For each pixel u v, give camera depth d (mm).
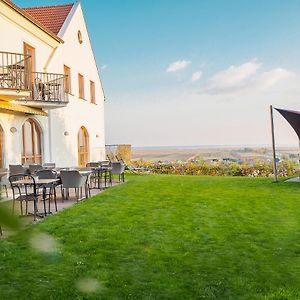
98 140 30453
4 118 17250
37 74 20375
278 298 5297
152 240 8195
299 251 7402
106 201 13523
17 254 7094
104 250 7484
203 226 9453
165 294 5461
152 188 17047
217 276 6117
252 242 8023
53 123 22141
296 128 19047
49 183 11273
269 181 19391
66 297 5359
